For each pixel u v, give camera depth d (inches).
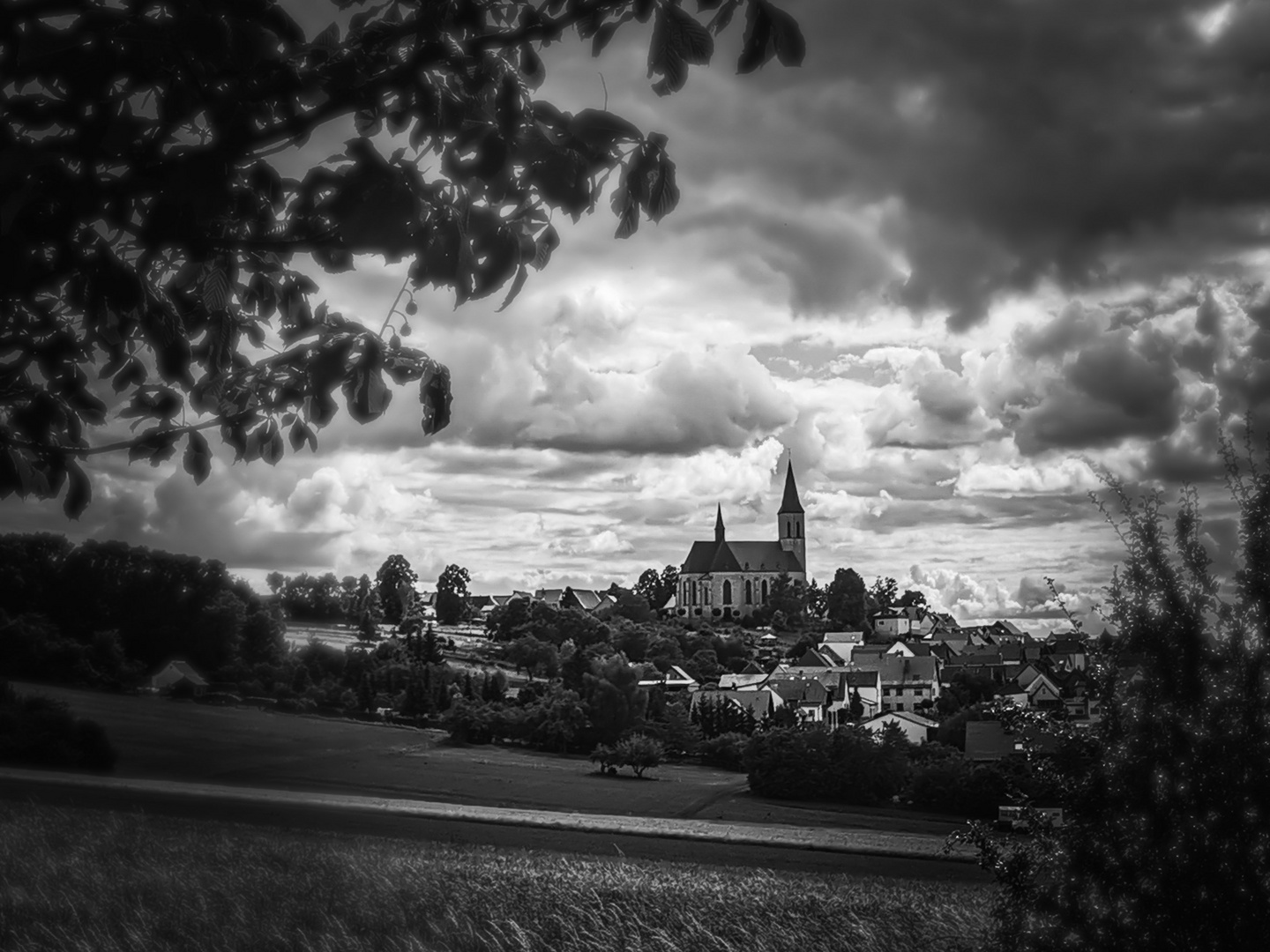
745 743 4751.5
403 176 122.7
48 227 119.7
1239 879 337.7
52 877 910.4
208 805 2468.0
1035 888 364.5
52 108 117.0
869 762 3693.4
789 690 6702.8
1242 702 347.6
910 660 7288.4
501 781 3978.8
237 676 5147.6
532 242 140.9
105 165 123.0
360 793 3398.1
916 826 3191.4
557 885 1058.1
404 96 131.6
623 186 135.2
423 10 126.6
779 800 3762.3
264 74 121.6
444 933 780.6
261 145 123.3
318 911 843.4
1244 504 358.6
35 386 148.8
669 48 126.5
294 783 3516.2
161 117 122.3
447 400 165.3
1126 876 347.6
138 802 2367.1
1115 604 367.6
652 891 1085.8
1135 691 363.3
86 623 4977.9
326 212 122.6
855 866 2105.1
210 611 5147.6
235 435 170.7
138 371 163.8
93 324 131.3
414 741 4872.0
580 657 7416.3
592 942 778.8
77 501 152.3
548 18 130.6
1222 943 338.6
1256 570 355.9
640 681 6505.9
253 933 753.0
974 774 3464.6
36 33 114.0
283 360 162.2
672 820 3093.0
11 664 4589.1
